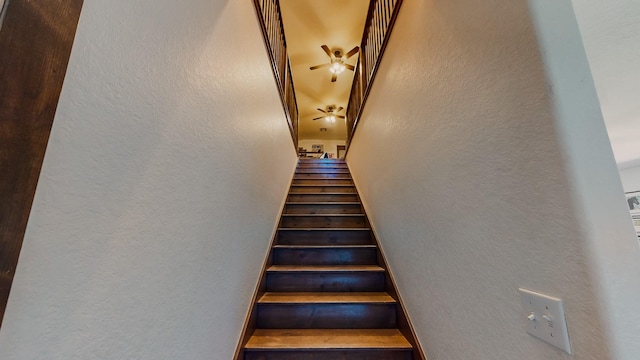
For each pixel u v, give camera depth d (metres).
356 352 1.33
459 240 0.91
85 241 0.45
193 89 0.84
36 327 0.37
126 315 0.54
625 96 1.02
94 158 0.47
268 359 1.32
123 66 0.53
